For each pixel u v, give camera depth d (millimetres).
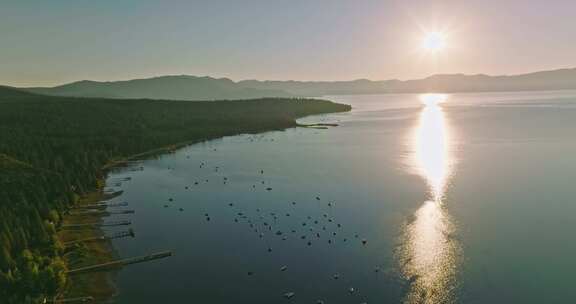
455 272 83375
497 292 76188
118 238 106062
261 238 104188
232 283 82875
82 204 133750
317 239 102000
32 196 117000
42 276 77562
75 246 99000
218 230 110375
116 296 79000
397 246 95625
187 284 82875
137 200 138375
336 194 136875
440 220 109312
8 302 71750
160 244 101938
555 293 75125
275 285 81688
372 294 77438
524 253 89750
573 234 98125
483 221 107688
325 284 81375
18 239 89875
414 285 79625
